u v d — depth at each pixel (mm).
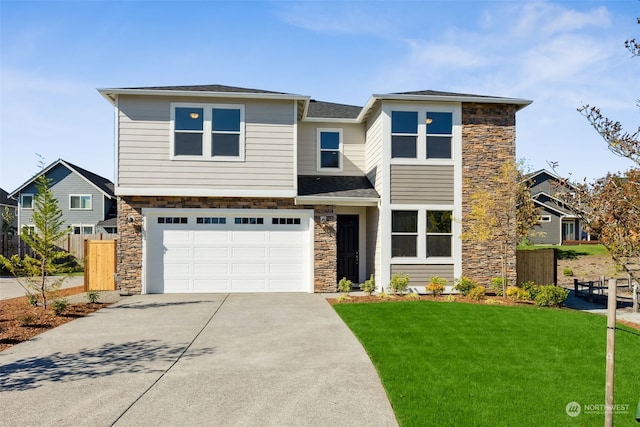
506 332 8617
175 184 13617
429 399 5320
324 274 14320
